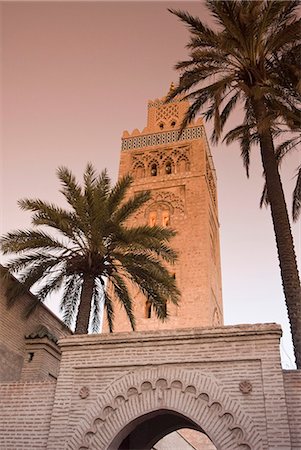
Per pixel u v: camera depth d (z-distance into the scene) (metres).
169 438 25.41
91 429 12.94
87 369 13.87
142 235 20.23
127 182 22.17
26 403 14.27
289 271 16.53
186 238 37.34
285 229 17.31
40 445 13.45
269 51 19.23
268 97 20.02
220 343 13.03
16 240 19.61
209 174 44.62
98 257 20.25
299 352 15.20
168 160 43.19
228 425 11.95
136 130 46.09
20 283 19.62
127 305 21.95
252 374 12.43
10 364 20.19
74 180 21.14
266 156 18.86
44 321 23.86
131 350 13.70
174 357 13.21
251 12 18.50
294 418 11.69
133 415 12.85
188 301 34.25
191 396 12.61
